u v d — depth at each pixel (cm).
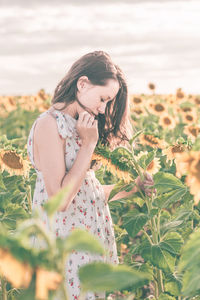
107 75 258
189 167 160
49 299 111
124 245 495
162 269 277
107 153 277
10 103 1091
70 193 236
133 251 315
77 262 242
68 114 259
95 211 262
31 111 1003
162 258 279
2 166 360
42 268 110
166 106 856
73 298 240
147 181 286
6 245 109
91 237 112
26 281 109
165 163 421
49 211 113
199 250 155
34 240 234
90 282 115
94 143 247
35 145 249
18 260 108
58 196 113
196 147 166
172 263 278
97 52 266
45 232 113
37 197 258
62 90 263
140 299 376
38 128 245
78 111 262
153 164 324
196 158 159
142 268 312
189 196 294
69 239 114
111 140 300
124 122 297
